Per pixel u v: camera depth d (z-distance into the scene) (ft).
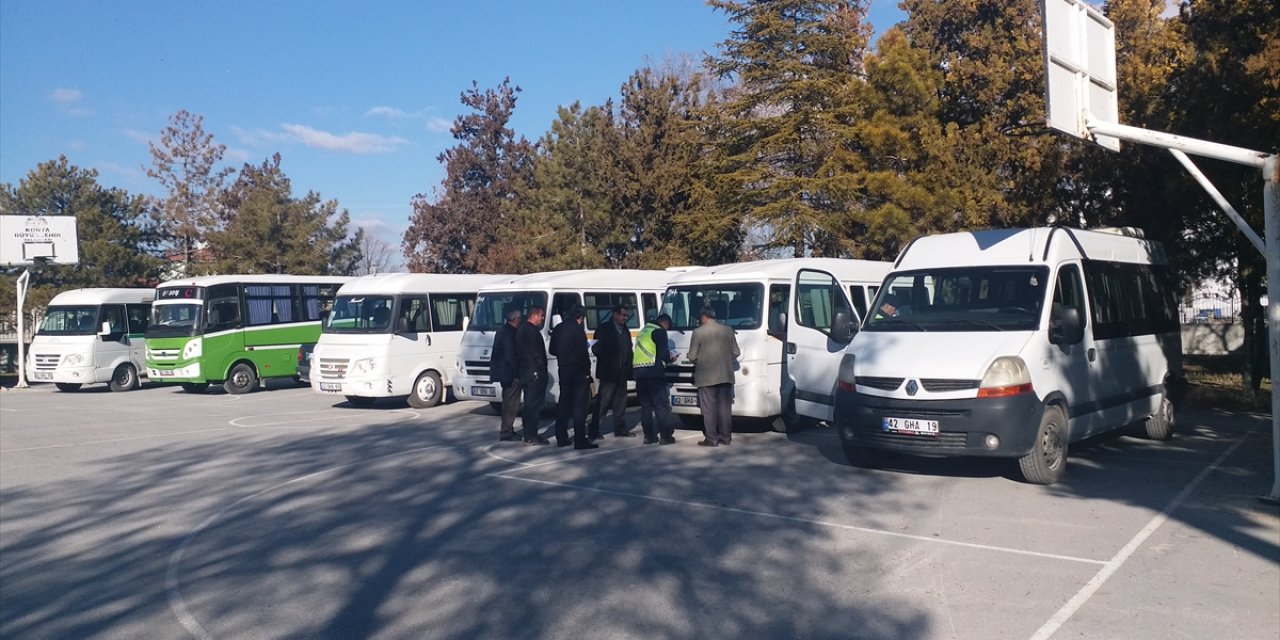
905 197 61.00
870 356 33.19
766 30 95.35
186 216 154.10
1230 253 53.06
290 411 65.36
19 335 103.96
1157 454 37.73
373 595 21.83
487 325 56.95
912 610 19.79
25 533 29.53
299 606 21.21
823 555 24.04
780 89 94.43
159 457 44.29
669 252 97.04
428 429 52.19
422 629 19.44
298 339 85.71
